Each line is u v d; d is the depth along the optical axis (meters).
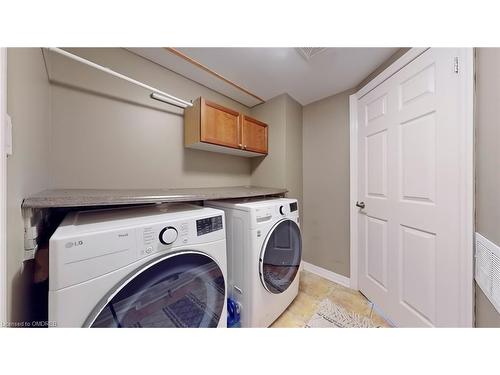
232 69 1.53
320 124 2.05
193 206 1.12
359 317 1.38
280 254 1.33
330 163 1.96
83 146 1.15
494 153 0.70
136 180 1.36
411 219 1.16
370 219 1.54
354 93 1.77
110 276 0.58
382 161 1.40
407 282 1.20
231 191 1.43
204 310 0.83
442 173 0.98
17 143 0.54
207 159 1.84
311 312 1.42
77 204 0.67
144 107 1.40
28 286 0.62
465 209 0.87
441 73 0.98
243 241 1.15
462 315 0.89
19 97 0.57
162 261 0.69
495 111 0.69
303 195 2.21
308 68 1.51
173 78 1.55
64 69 1.09
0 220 0.41
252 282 1.11
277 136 2.00
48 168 1.01
